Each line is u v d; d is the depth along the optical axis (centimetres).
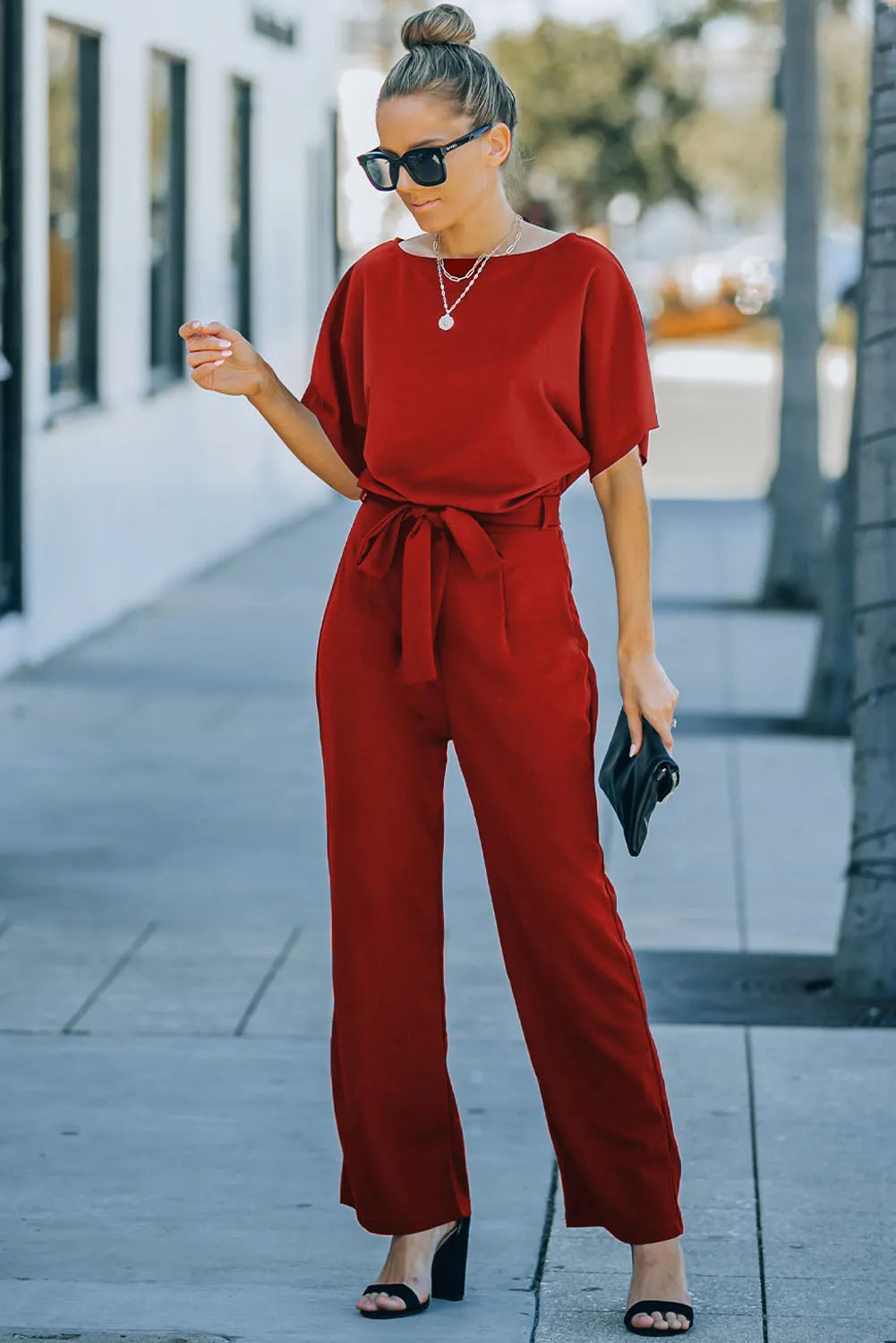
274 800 872
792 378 1415
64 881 739
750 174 5512
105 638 1280
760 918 700
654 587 1518
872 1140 494
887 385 605
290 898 719
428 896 385
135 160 1380
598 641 1212
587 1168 385
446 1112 393
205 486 1620
